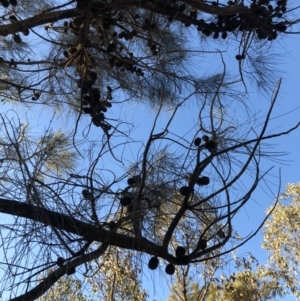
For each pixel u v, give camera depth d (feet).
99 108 9.83
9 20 10.27
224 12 10.37
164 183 6.82
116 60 10.91
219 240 7.07
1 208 5.74
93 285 7.23
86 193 6.42
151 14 10.45
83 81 9.11
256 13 10.79
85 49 9.91
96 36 11.00
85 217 6.20
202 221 6.64
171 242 7.33
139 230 6.29
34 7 10.84
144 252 6.22
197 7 10.14
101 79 11.26
